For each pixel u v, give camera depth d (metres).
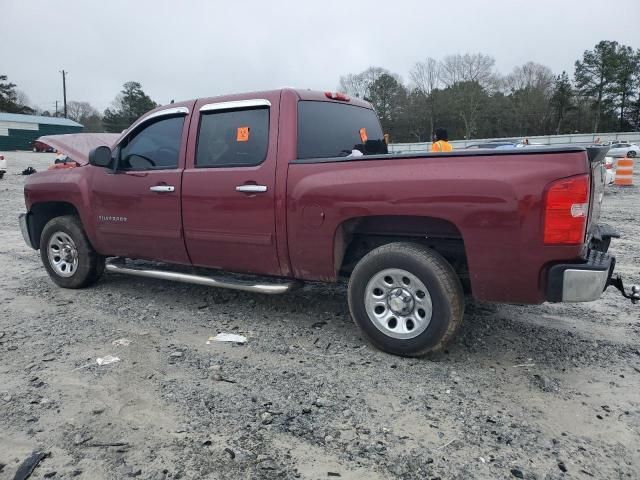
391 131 77.44
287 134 4.18
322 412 3.10
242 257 4.46
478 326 4.52
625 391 3.38
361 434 2.88
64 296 5.52
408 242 3.85
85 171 5.46
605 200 14.21
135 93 80.50
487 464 2.62
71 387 3.42
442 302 3.59
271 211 4.19
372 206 3.72
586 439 2.84
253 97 4.44
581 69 77.75
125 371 3.66
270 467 2.60
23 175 24.77
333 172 3.91
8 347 4.10
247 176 4.29
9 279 6.30
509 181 3.29
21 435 2.88
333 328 4.50
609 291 5.61
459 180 3.43
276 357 3.89
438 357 3.88
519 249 3.32
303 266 4.17
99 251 5.51
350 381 3.50
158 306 5.14
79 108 103.38
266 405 3.18
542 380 3.51
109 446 2.78
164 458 2.67
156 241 4.96
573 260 3.28
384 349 3.90
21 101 95.56
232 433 2.89
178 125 4.86
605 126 78.00
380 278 3.85
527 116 77.31
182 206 4.69
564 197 3.16
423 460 2.65
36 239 6.12
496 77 77.44
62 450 2.74
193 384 3.46
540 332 4.39
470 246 3.46
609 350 4.03
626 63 74.94
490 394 3.33
